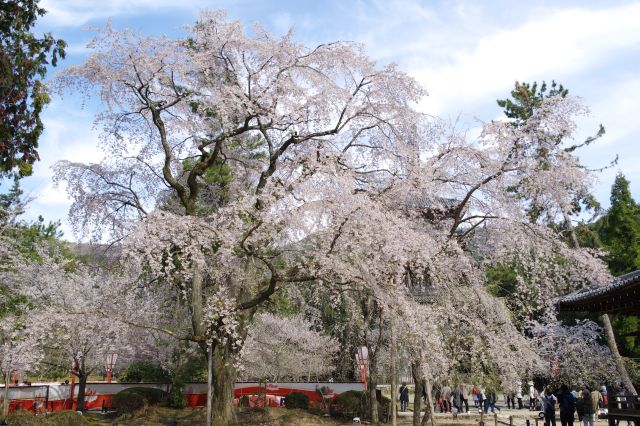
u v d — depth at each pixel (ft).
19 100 33.76
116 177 51.49
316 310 67.51
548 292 48.14
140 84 47.26
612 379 62.95
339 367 87.81
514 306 55.06
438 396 76.43
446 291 45.01
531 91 86.38
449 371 45.85
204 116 51.67
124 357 71.46
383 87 47.60
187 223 39.45
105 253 54.24
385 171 49.42
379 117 48.14
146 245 38.32
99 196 50.47
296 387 78.59
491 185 44.29
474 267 48.75
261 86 46.42
